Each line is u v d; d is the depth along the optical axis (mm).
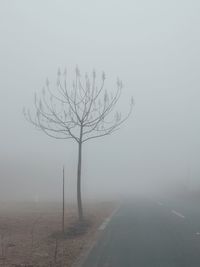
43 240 19469
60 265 14406
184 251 16406
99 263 14719
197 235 20594
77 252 16906
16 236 20594
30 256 15789
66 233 21266
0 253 16312
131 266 14039
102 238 20594
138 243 18781
